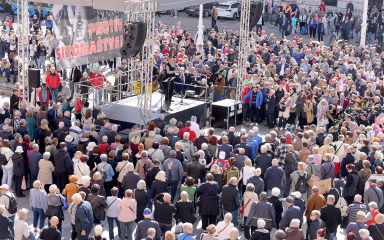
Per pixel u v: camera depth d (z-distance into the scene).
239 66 24.58
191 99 24.14
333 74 26.36
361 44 35.62
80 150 16.44
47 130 17.89
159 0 19.28
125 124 20.42
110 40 24.39
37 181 14.25
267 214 13.48
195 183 15.65
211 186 14.27
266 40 33.16
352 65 27.47
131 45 16.97
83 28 23.14
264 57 29.81
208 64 27.50
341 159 16.80
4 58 28.91
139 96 22.89
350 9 40.31
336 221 13.46
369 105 21.73
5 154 16.47
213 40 33.28
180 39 34.00
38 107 20.08
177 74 24.66
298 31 43.66
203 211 14.31
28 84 20.83
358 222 12.88
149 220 12.64
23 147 17.02
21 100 21.64
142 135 19.25
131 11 17.64
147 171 15.31
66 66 22.91
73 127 17.98
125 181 14.91
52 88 24.36
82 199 13.57
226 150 16.75
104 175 15.14
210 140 17.20
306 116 22.55
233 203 14.40
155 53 28.70
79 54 23.31
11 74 27.86
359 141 17.91
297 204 13.55
